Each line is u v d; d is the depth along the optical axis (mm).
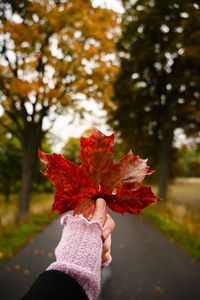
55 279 498
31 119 8070
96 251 590
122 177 597
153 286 3633
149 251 5160
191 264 4496
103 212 617
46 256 4516
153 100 11125
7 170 14773
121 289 3525
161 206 10898
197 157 56531
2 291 3260
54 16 5812
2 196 20938
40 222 7234
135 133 11953
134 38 9977
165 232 6734
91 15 6156
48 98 6695
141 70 10680
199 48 7520
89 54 6637
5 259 4340
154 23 9023
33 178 8375
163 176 11438
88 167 594
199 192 25078
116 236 6242
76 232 620
